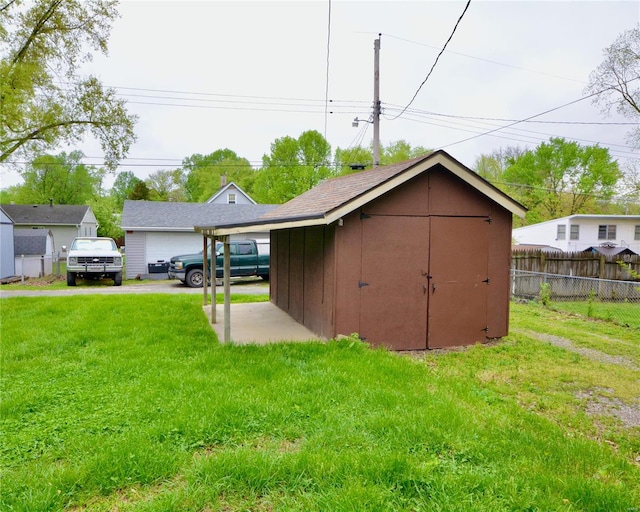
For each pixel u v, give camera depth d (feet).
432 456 9.57
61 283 55.16
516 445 10.28
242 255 52.95
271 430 10.85
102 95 48.55
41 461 9.30
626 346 23.20
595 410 14.01
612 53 58.39
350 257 20.80
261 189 106.01
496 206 23.15
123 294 39.42
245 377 14.88
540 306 38.50
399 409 12.15
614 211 115.24
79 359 17.22
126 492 8.21
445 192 22.16
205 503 7.80
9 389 13.75
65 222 98.84
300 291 26.45
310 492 8.15
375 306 21.26
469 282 22.80
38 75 43.93
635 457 10.74
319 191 31.73
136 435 10.29
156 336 21.15
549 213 114.83
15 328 22.79
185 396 13.00
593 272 52.06
